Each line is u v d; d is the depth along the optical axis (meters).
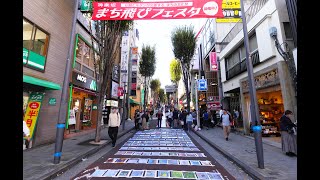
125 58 24.92
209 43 22.78
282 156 7.29
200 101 25.12
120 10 7.78
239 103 17.45
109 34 10.62
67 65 6.71
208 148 9.57
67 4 11.55
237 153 7.81
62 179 5.05
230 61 16.86
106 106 20.92
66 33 11.50
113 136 9.66
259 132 5.93
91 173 5.47
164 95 95.75
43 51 9.48
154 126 22.38
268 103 12.68
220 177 5.29
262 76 11.54
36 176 4.86
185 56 19.78
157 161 6.82
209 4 7.45
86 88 14.20
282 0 10.08
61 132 6.20
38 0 8.84
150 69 32.19
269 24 10.56
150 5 7.68
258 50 11.64
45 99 9.59
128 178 5.06
